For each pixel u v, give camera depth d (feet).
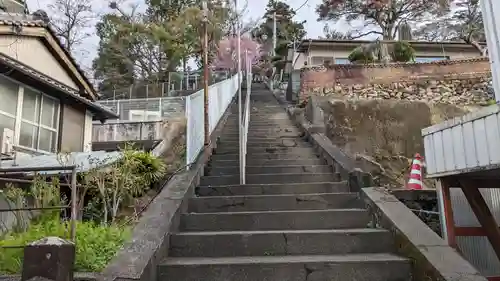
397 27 64.54
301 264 10.52
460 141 10.53
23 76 27.04
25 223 16.58
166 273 10.54
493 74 9.91
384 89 40.78
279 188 16.79
